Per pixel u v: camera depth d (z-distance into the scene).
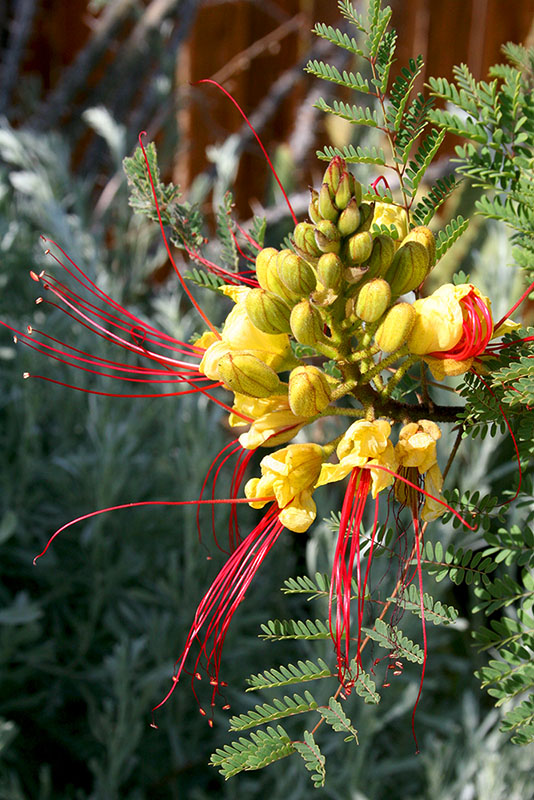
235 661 1.43
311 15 2.52
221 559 1.49
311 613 1.65
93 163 2.26
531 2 2.36
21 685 1.35
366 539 0.68
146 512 1.52
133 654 1.27
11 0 2.28
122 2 2.09
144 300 2.04
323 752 1.26
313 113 2.26
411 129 0.69
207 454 1.45
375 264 0.66
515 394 0.62
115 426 1.47
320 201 0.65
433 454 0.65
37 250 1.74
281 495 0.67
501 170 0.69
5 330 1.61
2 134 1.72
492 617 1.60
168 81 2.07
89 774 1.41
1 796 1.18
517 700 1.34
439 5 2.37
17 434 1.55
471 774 1.32
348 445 0.65
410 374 0.75
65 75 2.16
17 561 1.46
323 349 0.67
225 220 0.78
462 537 1.30
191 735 1.41
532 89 0.72
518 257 0.68
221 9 2.49
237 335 0.69
